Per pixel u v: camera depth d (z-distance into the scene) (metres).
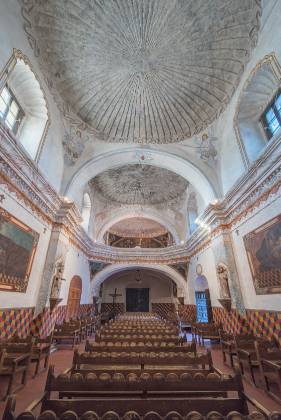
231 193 7.81
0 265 5.04
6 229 5.28
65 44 6.88
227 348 5.54
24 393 3.61
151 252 15.44
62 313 8.88
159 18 6.49
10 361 3.67
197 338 9.59
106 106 8.95
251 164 6.42
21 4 5.52
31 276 6.76
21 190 5.98
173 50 7.28
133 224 18.53
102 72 7.88
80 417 1.58
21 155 5.67
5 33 5.07
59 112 8.22
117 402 1.84
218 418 1.60
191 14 6.37
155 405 1.85
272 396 3.49
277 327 5.45
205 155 9.51
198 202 12.66
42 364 5.34
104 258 14.70
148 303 20.38
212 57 7.30
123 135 9.84
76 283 11.07
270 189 5.89
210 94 8.31
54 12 6.14
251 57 6.49
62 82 7.78
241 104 7.39
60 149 8.70
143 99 8.91
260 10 5.69
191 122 9.33
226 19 6.30
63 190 8.92
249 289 6.90
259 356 3.89
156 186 14.78
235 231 7.91
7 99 6.28
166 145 10.03
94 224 14.86
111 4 6.18
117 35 6.88
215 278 9.20
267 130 7.18
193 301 12.92
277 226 5.55
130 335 5.64
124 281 21.08
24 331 6.26
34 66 6.35
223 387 2.17
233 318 7.36
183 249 14.18
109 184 14.52
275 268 5.60
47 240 7.94
